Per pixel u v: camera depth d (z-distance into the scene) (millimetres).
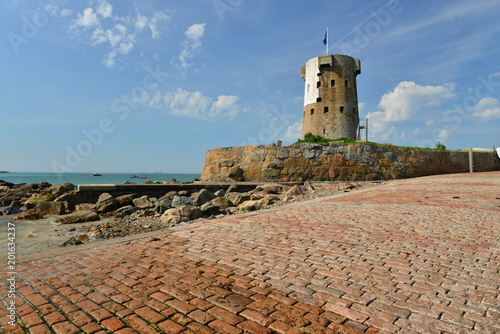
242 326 2684
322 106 37469
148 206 13562
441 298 3105
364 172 20906
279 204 11922
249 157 20375
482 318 2711
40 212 12047
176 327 2701
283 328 2631
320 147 20422
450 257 4336
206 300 3201
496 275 3666
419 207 8688
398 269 3922
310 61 39125
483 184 15195
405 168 22641
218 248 5113
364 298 3148
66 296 3428
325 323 2693
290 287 3465
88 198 13875
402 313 2830
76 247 5688
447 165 25031
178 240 5785
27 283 3867
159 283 3699
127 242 5766
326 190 16250
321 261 4301
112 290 3545
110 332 2656
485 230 5867
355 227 6352
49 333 2666
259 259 4469
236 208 11547
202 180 22469
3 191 26219
